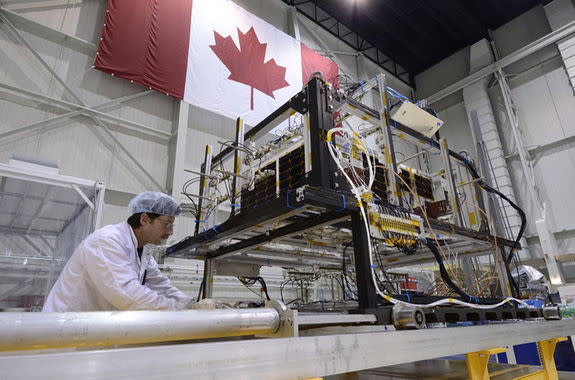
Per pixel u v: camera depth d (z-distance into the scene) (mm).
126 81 4375
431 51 8188
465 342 935
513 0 7035
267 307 719
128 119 4285
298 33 6391
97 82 4164
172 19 4672
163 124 4543
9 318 433
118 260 1105
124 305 1045
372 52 8172
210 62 4812
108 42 4156
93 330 479
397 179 1566
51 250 3160
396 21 7363
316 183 1220
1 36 3695
